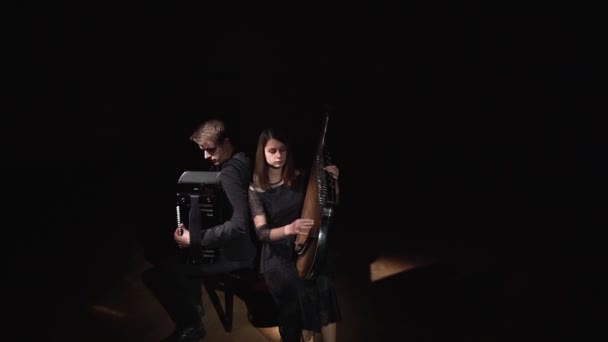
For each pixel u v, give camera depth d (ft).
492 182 17.38
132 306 11.89
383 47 23.16
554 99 21.86
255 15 22.48
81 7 21.03
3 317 11.36
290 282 9.22
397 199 16.66
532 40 22.80
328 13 22.81
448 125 20.98
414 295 12.08
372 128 20.62
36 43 20.77
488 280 12.48
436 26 23.12
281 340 10.31
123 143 19.48
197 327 10.36
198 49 22.40
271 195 9.34
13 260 13.52
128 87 21.85
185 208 9.53
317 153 8.77
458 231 14.80
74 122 20.52
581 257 13.14
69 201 16.43
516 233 14.49
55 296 12.16
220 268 10.03
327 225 7.97
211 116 20.38
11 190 16.93
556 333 10.58
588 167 17.69
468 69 23.25
